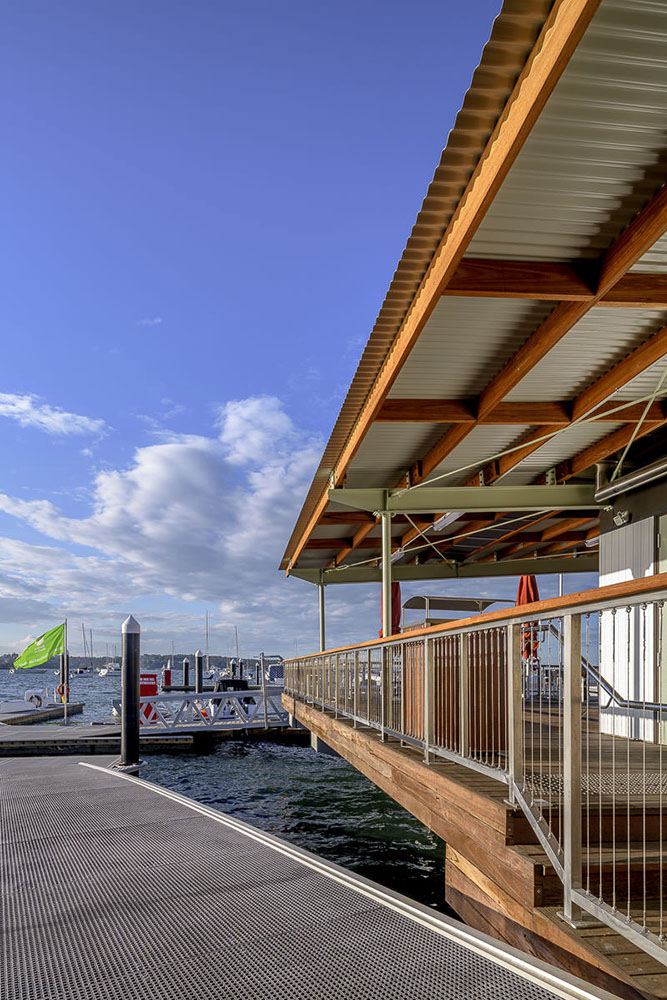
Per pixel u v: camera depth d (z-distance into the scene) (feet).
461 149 12.04
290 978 7.08
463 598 28.02
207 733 67.21
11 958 7.80
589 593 8.80
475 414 23.86
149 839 14.19
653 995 7.50
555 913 10.03
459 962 7.43
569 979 6.73
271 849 13.15
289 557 52.29
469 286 15.64
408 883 25.91
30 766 28.50
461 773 15.83
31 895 10.23
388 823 37.01
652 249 15.29
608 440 27.71
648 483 26.89
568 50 9.24
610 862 10.60
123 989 6.95
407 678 21.29
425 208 13.53
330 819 38.11
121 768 44.11
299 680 52.70
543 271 15.90
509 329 19.10
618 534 29.27
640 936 7.72
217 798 44.34
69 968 7.49
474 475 33.60
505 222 14.47
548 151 12.44
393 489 31.04
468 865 14.16
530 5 9.40
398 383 22.48
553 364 21.31
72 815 17.08
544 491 30.94
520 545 51.21
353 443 25.81
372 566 56.18
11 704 113.19
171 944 8.11
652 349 19.45
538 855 10.97
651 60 10.45
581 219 14.42
